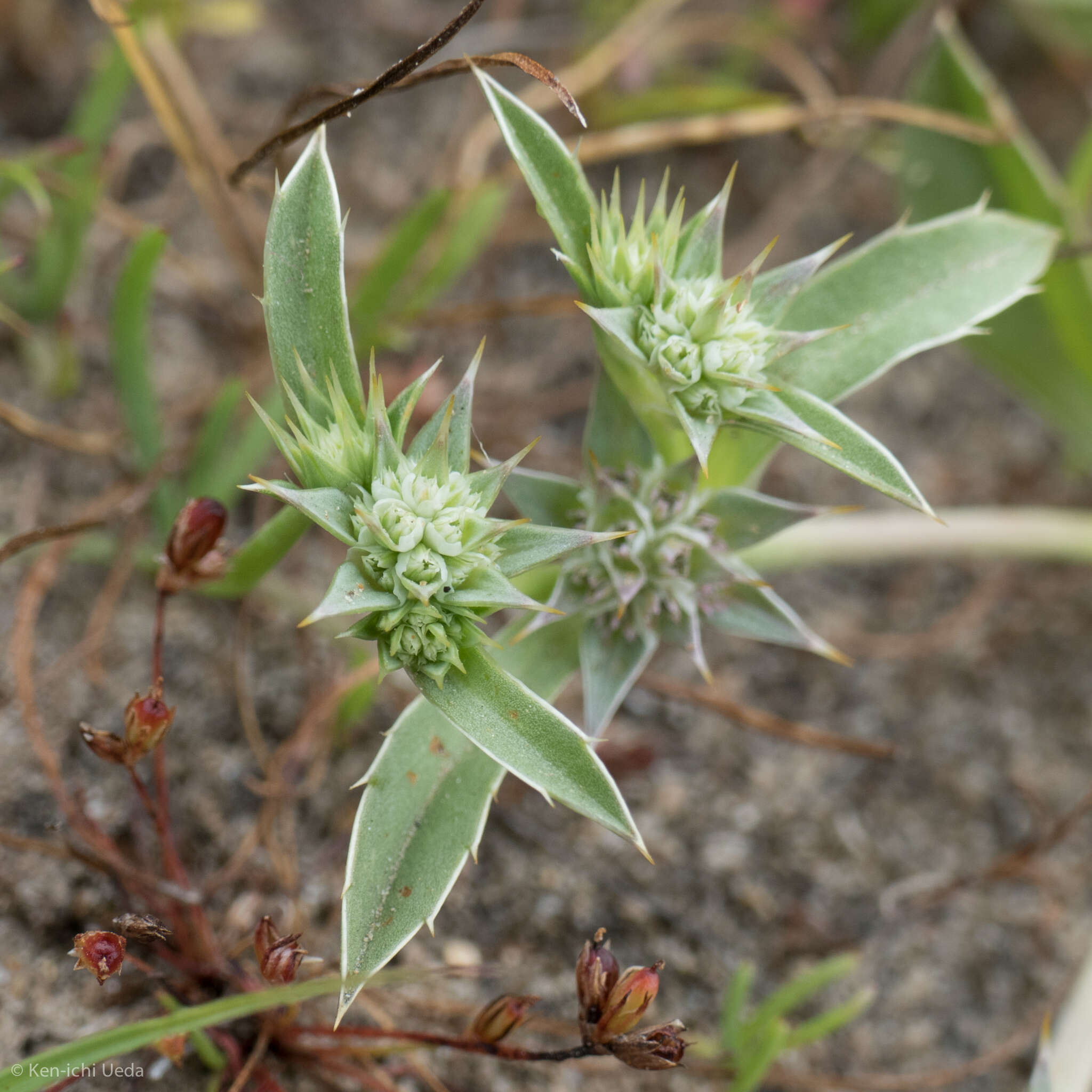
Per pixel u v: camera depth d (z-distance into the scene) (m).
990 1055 0.20
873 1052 0.21
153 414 0.21
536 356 0.24
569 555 0.19
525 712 0.17
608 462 0.19
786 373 0.19
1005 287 0.19
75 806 0.19
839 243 0.18
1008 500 0.25
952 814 0.22
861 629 0.23
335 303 0.18
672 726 0.22
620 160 0.27
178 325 0.23
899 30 0.26
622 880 0.21
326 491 0.17
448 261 0.22
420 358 0.23
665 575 0.19
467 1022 0.20
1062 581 0.24
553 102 0.24
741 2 0.28
